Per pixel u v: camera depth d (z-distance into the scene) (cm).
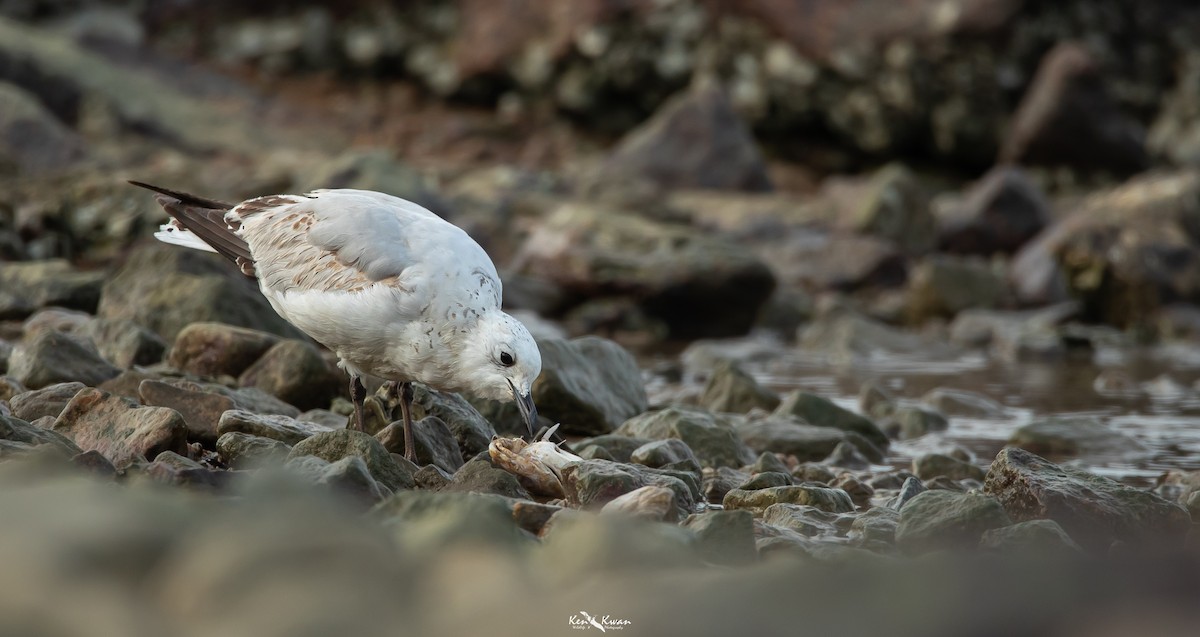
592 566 600
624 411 1188
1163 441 1292
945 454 1109
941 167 3297
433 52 3512
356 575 519
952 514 775
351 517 602
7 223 1945
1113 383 1661
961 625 482
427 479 840
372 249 884
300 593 505
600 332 2102
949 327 2233
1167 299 2212
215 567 511
